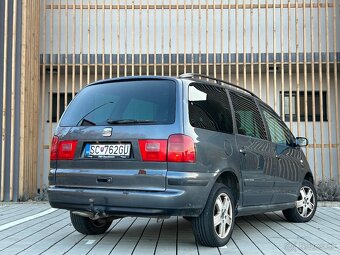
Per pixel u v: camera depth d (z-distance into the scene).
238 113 5.70
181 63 11.86
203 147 4.70
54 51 12.23
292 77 12.49
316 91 12.45
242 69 11.98
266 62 11.62
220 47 12.15
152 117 4.70
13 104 10.12
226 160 5.05
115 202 4.55
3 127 10.16
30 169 10.55
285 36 12.23
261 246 5.20
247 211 5.59
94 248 5.04
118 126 4.76
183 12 12.36
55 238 5.64
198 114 4.86
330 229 6.48
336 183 10.91
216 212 4.96
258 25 11.70
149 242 5.37
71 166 4.89
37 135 11.14
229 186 5.37
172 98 4.75
